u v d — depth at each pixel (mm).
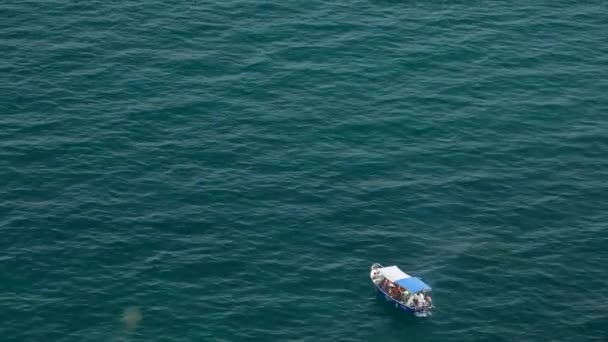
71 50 169750
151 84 163500
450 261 136500
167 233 137750
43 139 151625
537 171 152000
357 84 166250
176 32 175375
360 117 159750
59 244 135000
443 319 127750
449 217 143375
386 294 129000
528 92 166875
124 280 130250
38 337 122062
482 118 160875
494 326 127250
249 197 144250
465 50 175000
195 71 166875
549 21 183750
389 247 138000
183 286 130000
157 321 125062
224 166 149250
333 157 152125
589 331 126812
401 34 177875
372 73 168750
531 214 144500
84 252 134000
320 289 131000
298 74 167625
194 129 155500
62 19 177125
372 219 142250
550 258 137500
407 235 140125
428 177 149750
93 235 136750
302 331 125125
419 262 136000
